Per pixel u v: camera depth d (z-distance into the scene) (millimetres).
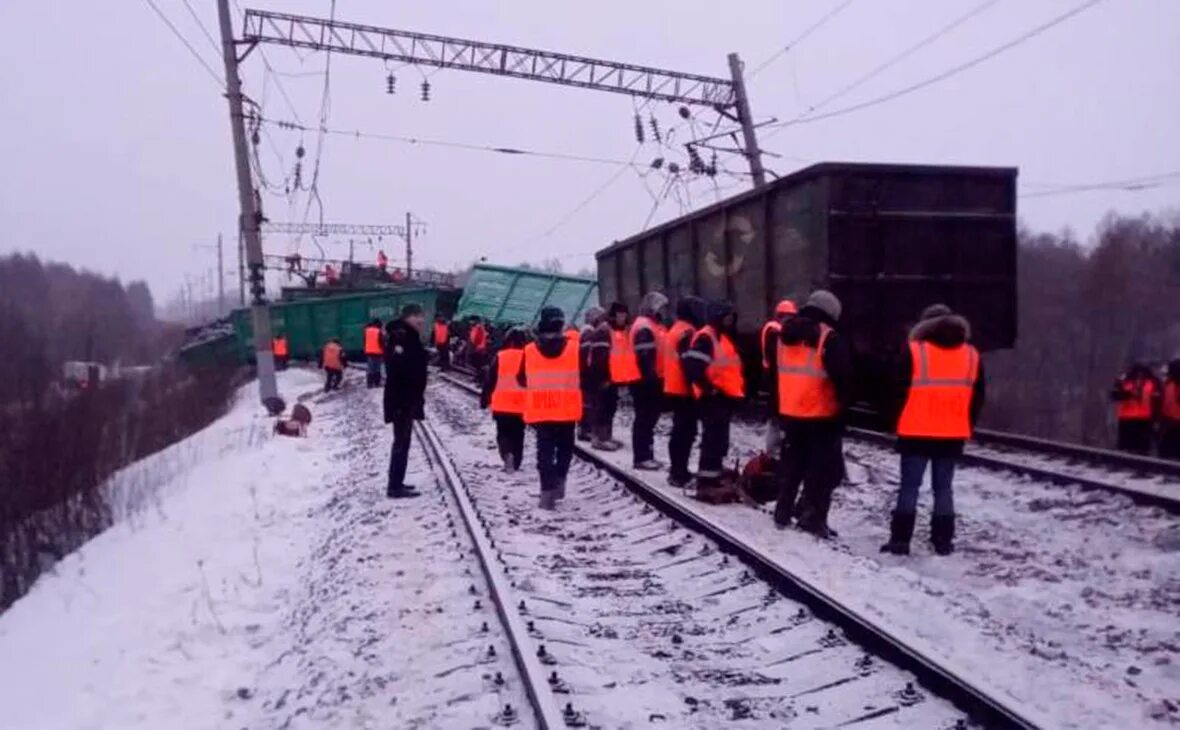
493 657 6598
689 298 12180
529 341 15383
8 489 13586
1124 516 10203
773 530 9961
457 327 40250
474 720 5664
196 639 8234
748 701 5871
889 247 15320
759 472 11391
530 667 5992
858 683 6016
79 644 8414
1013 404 45969
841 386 9656
